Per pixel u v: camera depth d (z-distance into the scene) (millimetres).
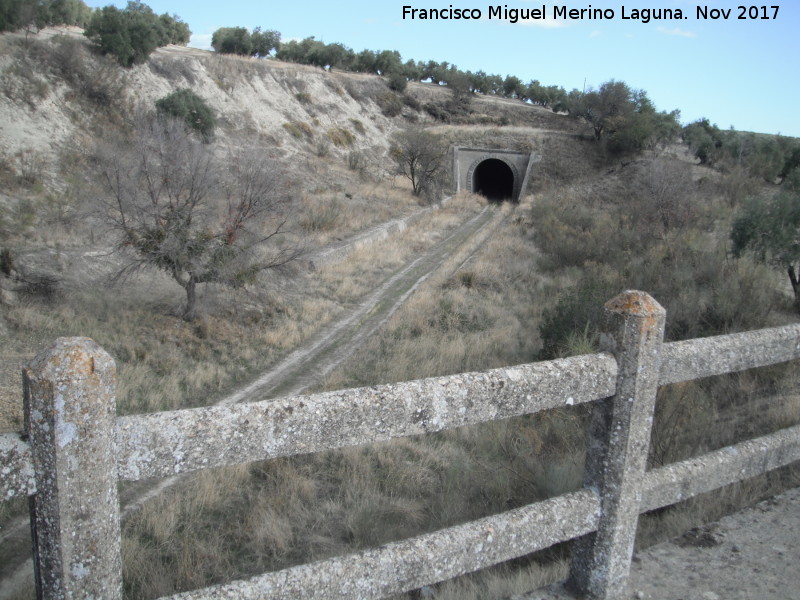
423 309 16203
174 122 14406
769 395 7715
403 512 6324
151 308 13906
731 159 40344
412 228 29516
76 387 1717
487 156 50500
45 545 1797
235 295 15453
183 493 6945
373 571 2285
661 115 51969
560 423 8258
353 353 13094
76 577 1807
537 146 51500
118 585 1913
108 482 1819
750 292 12461
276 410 2043
